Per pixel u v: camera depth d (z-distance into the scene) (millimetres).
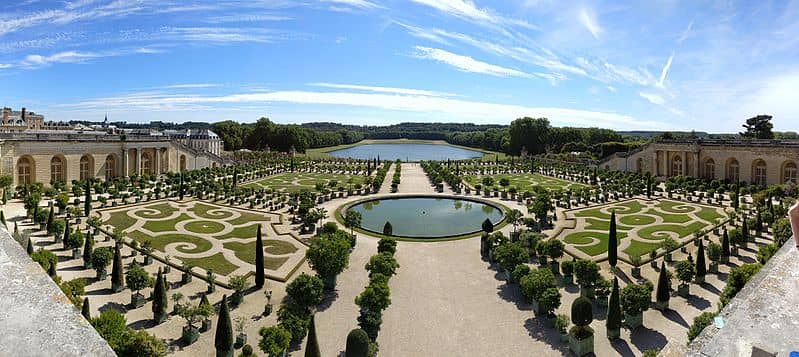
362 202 95562
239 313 40531
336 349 34250
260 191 98688
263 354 33688
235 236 65375
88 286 45219
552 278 40562
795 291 10375
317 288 39656
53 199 87938
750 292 10977
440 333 36969
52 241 59031
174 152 146125
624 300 37500
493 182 116625
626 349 34406
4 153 93500
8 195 85562
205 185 105875
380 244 53656
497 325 38312
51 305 9445
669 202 93188
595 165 161625
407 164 186750
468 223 79688
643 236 65938
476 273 51031
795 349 8234
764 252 46594
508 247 48469
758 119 151375
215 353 33938
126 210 80938
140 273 41375
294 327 34250
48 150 103312
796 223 7773
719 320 9766
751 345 8578
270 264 53062
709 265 52250
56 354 7711
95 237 62250
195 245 60344
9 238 13812
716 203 89625
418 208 93312
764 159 109250
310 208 79938
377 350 34156
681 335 36500
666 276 41312
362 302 36594
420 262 54969
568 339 35219
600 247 60406
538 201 73125
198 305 40781
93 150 114750
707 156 122500
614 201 94750
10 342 7914
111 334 29203
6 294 9688
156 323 38281
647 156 140625
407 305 42312
